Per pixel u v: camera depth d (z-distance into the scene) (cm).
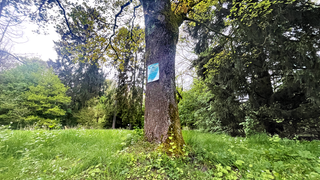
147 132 289
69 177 180
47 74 1830
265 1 427
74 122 2025
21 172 183
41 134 360
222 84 758
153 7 346
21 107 1551
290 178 174
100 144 321
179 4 510
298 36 508
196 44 921
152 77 314
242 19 514
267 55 602
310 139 544
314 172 176
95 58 686
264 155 249
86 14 569
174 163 201
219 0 723
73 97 1683
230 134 762
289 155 239
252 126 591
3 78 1585
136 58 699
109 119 2134
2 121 1474
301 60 473
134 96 562
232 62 682
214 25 782
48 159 243
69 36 619
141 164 203
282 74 570
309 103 492
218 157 226
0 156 232
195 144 288
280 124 581
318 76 436
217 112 754
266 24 515
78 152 271
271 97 584
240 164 190
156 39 329
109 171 190
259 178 167
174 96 303
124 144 284
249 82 661
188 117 1111
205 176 178
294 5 488
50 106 1719
